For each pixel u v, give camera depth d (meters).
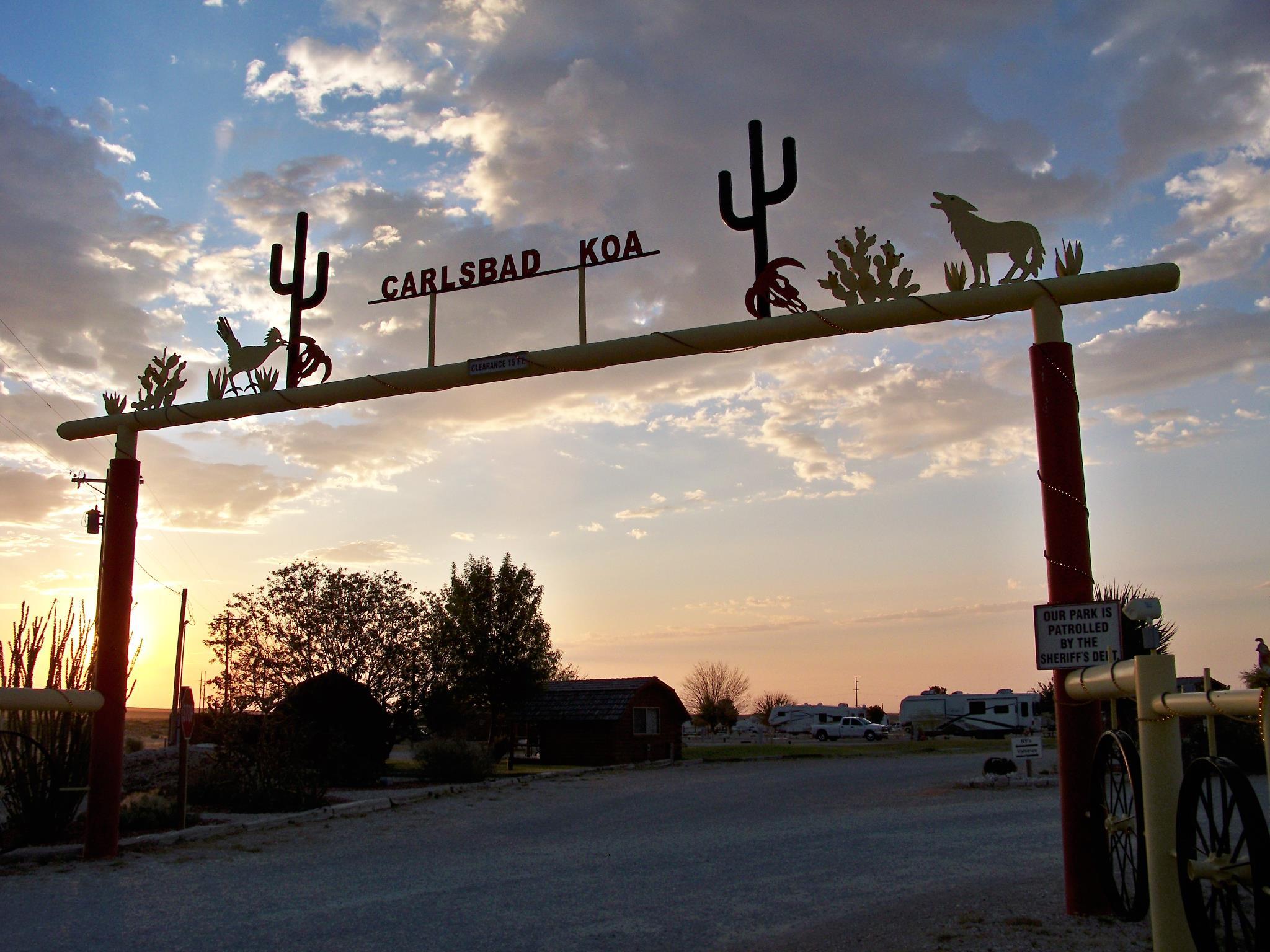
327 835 15.70
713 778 26.83
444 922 9.19
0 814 16.58
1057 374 9.30
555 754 34.34
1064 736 8.84
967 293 9.72
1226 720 23.39
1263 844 5.39
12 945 8.59
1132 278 9.27
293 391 12.98
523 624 34.97
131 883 11.50
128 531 13.92
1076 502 9.08
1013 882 10.62
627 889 10.71
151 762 25.69
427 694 27.16
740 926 8.87
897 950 7.77
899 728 68.81
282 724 20.22
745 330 10.59
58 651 15.39
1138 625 19.64
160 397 14.14
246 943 8.50
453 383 12.04
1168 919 6.68
